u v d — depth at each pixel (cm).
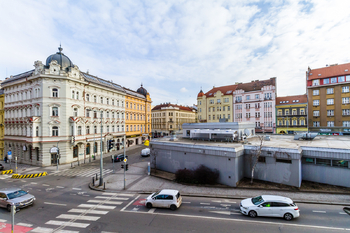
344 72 4328
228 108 5834
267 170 1975
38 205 1551
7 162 3538
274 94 5056
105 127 4284
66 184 2175
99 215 1350
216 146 2012
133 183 2127
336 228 1124
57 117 3191
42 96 3083
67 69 3372
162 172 2531
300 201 1511
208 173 1989
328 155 1812
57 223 1238
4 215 1364
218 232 1095
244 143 2334
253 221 1224
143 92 6188
